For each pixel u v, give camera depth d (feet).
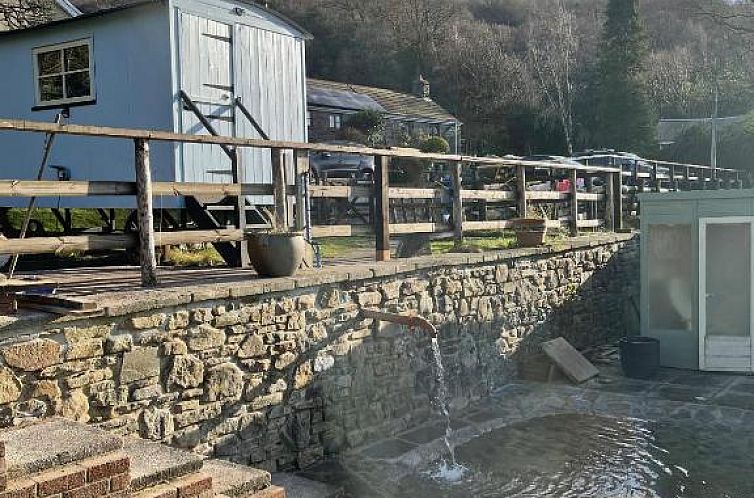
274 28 33.47
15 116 32.91
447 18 152.25
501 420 25.55
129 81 29.84
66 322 14.65
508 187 45.39
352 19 148.87
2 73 32.96
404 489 19.47
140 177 18.22
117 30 29.99
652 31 167.12
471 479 20.27
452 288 26.40
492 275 28.81
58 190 16.66
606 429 24.77
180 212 33.81
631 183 56.75
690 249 33.47
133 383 15.94
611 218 43.09
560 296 33.99
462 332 27.02
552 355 30.25
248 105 32.30
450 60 143.74
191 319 17.16
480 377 28.04
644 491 19.61
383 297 23.18
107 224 36.81
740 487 19.86
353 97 101.86
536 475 20.66
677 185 66.44
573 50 149.69
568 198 38.50
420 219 40.75
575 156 79.30
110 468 10.89
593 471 20.98
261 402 18.98
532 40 157.17
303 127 35.14
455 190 29.96
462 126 133.59
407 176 39.68
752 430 24.56
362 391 22.33
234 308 18.25
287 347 19.71
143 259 18.44
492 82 139.54
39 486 10.03
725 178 79.56
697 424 25.25
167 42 28.81
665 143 118.73
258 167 32.78
